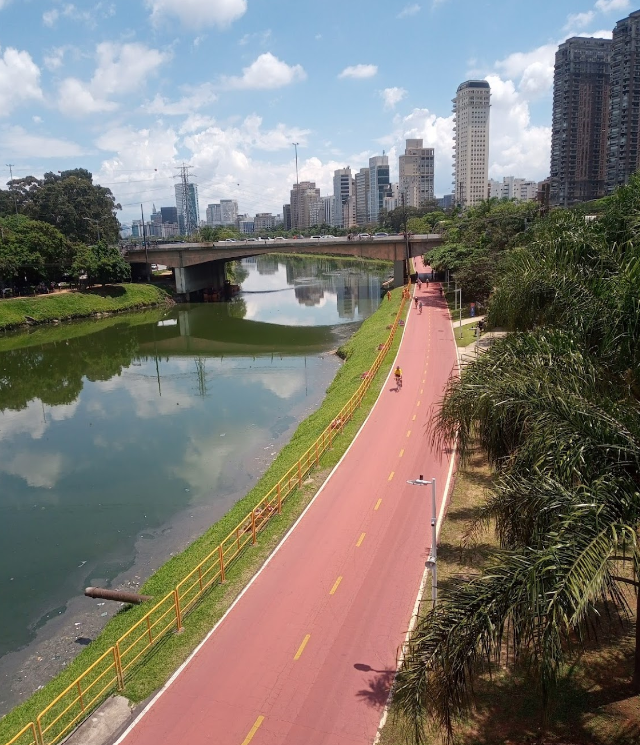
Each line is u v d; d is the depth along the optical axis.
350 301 110.31
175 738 15.44
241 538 25.14
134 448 40.62
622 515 10.44
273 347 73.25
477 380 14.52
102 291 106.25
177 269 114.75
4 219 116.44
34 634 22.25
